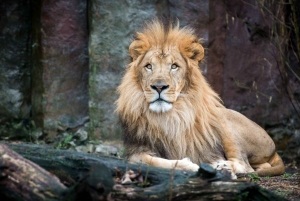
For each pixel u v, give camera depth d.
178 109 10.06
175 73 9.99
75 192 5.82
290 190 9.12
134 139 10.21
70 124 14.27
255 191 6.41
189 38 10.40
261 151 11.47
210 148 10.45
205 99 10.50
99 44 13.80
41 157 7.53
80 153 7.55
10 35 14.69
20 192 6.15
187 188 6.38
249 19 14.45
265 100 14.54
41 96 14.20
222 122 10.86
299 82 14.66
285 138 14.57
